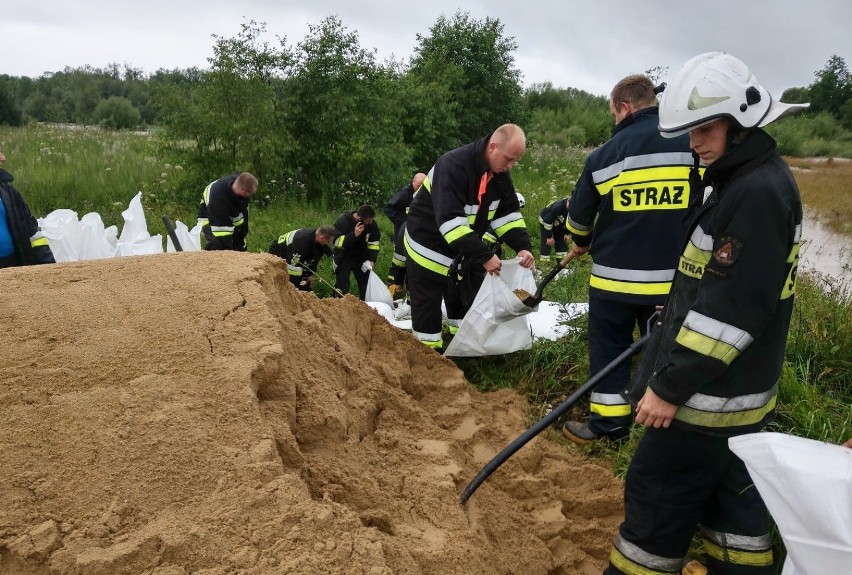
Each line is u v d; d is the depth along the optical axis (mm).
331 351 3254
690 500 2453
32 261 4859
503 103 19562
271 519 1983
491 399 4371
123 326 2641
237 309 2834
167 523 1947
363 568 1927
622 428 3941
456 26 19141
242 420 2271
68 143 15367
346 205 12859
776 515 1941
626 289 3734
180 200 11609
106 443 2137
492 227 4949
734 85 2123
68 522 1938
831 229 12531
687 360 2170
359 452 2754
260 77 12570
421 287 4750
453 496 2705
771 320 2277
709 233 2264
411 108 16484
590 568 2963
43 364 2395
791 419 3855
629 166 3582
